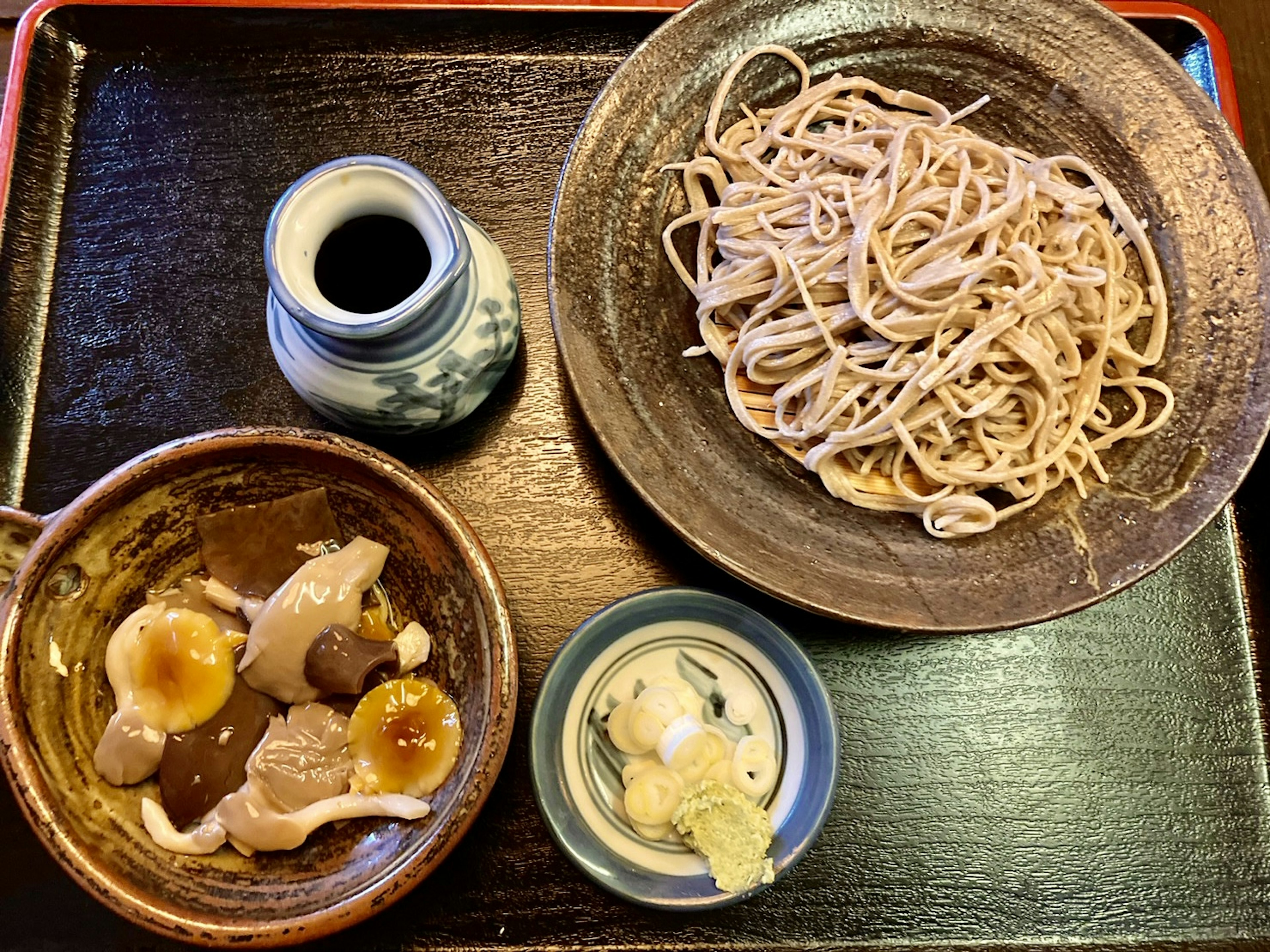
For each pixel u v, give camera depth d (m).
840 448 0.35
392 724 0.31
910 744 0.34
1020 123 0.38
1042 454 0.36
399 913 0.32
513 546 0.35
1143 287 0.37
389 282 0.33
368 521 0.33
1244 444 0.33
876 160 0.37
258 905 0.28
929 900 0.33
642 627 0.34
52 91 0.39
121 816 0.30
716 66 0.36
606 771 0.33
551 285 0.33
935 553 0.34
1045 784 0.34
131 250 0.38
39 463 0.36
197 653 0.31
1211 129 0.35
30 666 0.29
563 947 0.32
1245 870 0.33
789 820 0.31
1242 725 0.35
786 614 0.35
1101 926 0.33
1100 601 0.32
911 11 0.37
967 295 0.35
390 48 0.40
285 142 0.39
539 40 0.40
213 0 0.39
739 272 0.36
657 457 0.33
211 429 0.36
